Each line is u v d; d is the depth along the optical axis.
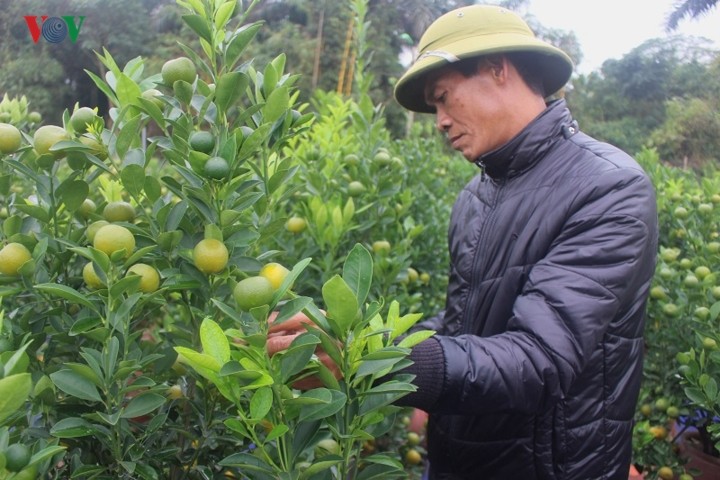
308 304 1.01
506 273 1.78
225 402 1.37
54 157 1.28
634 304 1.71
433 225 3.14
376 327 1.07
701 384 2.22
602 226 1.57
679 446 2.80
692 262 2.92
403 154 3.62
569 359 1.41
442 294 3.23
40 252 1.19
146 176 1.26
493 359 1.33
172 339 1.38
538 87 1.96
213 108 1.31
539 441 1.73
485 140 1.88
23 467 0.83
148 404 1.10
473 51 1.78
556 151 1.79
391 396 1.09
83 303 1.09
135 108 1.28
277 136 1.38
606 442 1.73
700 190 3.98
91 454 1.29
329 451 1.25
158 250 1.26
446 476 2.04
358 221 2.62
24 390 0.77
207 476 1.24
